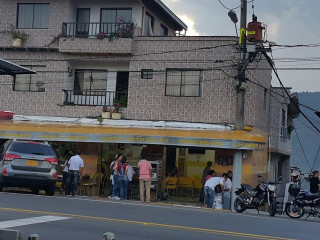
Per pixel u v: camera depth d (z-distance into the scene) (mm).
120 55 28797
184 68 27875
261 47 25141
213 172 24766
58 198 19266
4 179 20547
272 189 20688
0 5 30969
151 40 28422
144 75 28500
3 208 14836
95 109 29031
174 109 27828
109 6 30453
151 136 25500
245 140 24516
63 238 10820
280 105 35062
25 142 21219
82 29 30562
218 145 24750
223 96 27266
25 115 29859
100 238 11000
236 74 26859
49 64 29906
